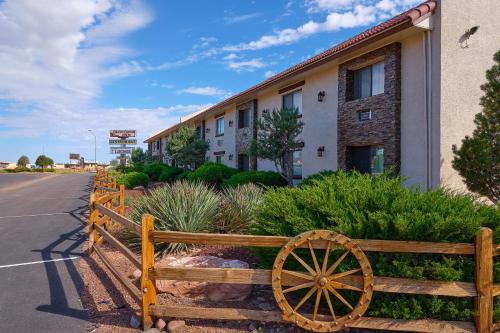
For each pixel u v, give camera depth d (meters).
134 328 4.03
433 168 9.48
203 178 18.48
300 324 3.68
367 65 11.98
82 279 5.66
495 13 10.12
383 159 11.10
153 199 7.57
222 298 4.55
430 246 3.55
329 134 13.41
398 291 3.57
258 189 9.82
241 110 21.34
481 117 6.89
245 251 6.53
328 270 3.64
